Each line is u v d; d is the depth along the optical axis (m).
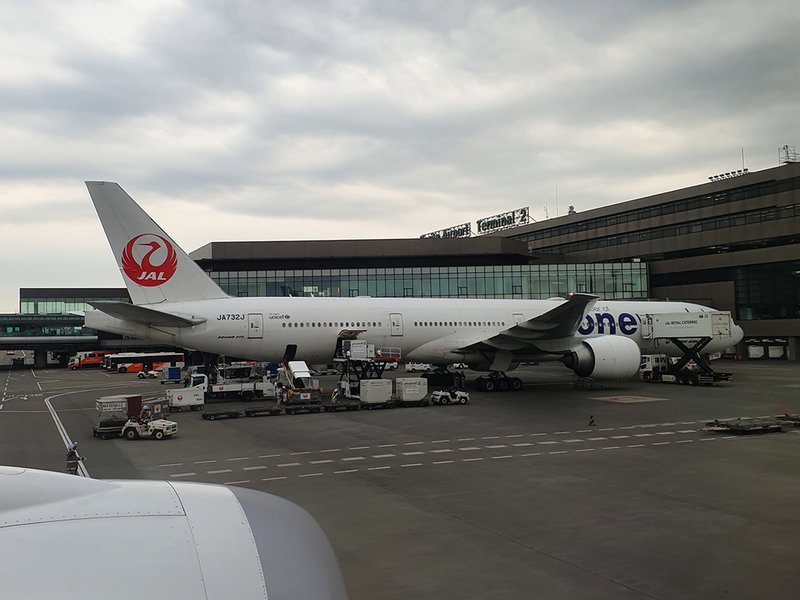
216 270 72.12
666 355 40.59
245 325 30.05
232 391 30.97
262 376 38.25
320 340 31.31
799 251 62.50
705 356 41.56
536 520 10.87
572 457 16.41
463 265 76.38
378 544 9.69
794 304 64.12
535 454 16.84
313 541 2.96
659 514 11.16
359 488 13.30
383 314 32.72
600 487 13.18
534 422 22.56
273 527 2.94
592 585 8.06
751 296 68.06
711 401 28.61
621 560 8.93
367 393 27.00
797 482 13.52
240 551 2.65
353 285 68.88
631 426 21.52
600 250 84.94
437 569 8.64
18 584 2.15
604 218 84.50
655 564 8.77
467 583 8.16
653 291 78.69
